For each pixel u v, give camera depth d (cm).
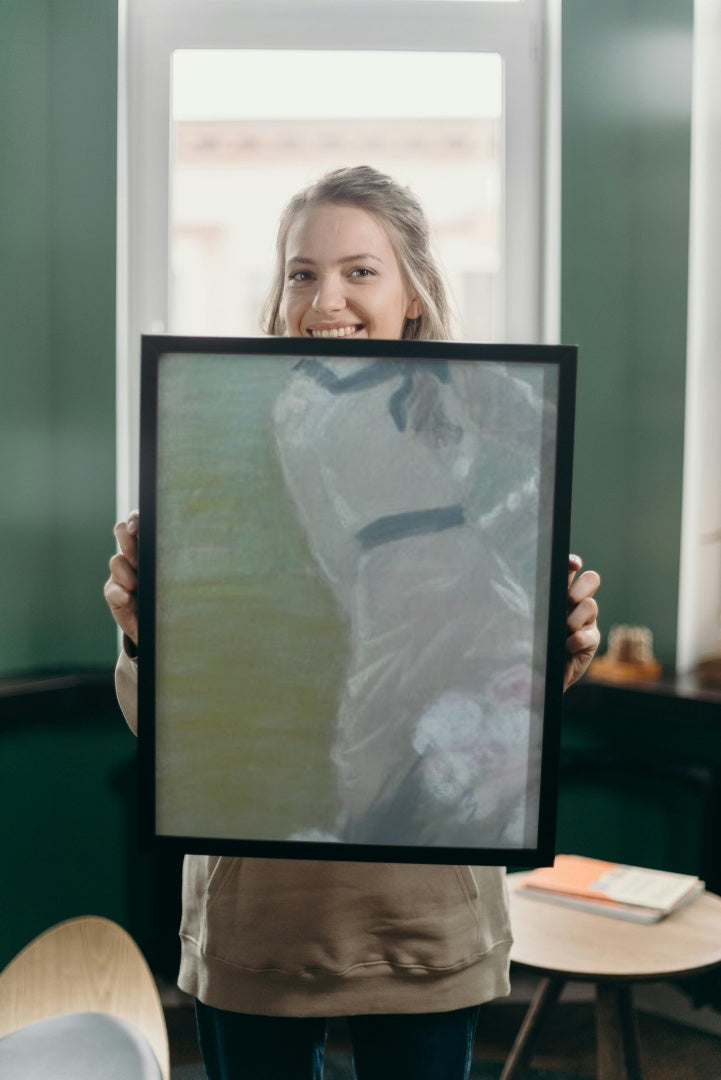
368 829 101
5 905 235
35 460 246
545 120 254
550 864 100
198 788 101
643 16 245
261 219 262
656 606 254
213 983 114
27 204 242
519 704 100
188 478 100
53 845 243
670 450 250
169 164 252
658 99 246
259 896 112
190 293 262
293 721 101
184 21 248
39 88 243
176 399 100
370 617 100
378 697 101
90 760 245
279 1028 113
